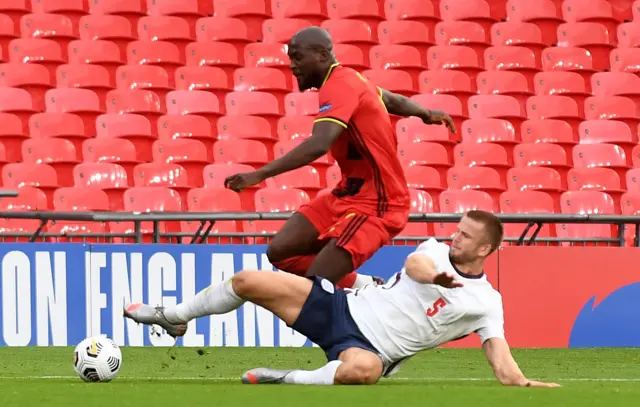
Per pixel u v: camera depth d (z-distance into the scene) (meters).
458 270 19.94
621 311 36.88
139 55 57.69
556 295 36.59
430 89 57.09
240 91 55.72
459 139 54.06
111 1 59.84
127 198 43.78
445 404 15.88
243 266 35.38
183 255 35.25
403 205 23.27
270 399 16.44
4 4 59.12
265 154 50.84
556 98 56.56
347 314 20.03
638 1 63.28
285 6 60.53
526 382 19.67
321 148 21.75
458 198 44.72
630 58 60.66
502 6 62.91
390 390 18.05
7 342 35.12
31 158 50.81
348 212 23.03
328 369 19.55
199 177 50.44
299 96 55.09
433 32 61.16
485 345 20.33
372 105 22.56
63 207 44.72
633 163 53.72
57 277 35.25
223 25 59.34
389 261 35.69
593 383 22.58
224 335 35.72
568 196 46.09
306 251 24.05
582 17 62.66
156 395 17.19
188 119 52.72
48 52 57.59
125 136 52.12
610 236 45.19
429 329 19.98
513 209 46.16
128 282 35.19
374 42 59.34
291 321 20.06
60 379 23.05
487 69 59.38
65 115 52.94
